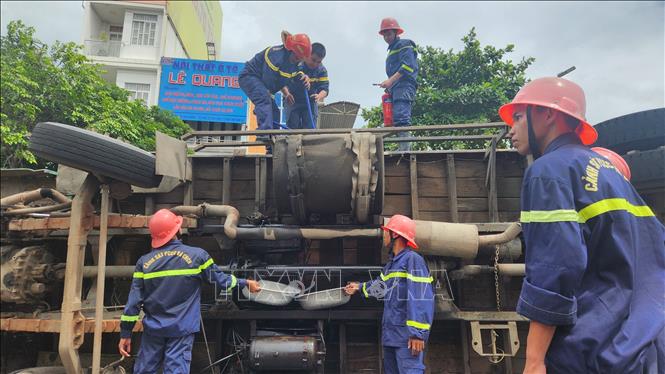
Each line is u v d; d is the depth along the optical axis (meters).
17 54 12.32
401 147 5.42
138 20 22.62
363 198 3.54
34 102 11.98
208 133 4.07
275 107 5.43
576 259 1.35
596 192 1.47
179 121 15.51
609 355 1.36
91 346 4.20
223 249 4.06
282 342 3.64
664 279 1.49
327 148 3.65
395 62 5.64
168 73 20.45
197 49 29.06
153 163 3.66
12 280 3.67
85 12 22.17
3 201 3.91
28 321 3.48
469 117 13.32
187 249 3.33
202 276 3.33
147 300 3.19
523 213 1.56
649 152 3.40
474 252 3.64
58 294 4.30
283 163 3.70
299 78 5.32
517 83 14.29
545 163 1.53
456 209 4.18
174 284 3.20
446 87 14.64
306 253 4.23
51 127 3.23
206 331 4.13
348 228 3.82
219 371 4.01
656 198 3.51
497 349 3.91
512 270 3.74
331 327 4.14
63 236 4.24
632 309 1.43
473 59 14.75
